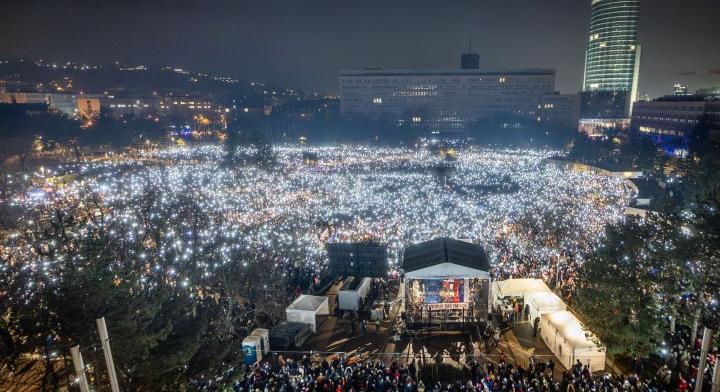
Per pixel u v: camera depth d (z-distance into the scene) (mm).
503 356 24359
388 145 140125
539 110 185875
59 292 15367
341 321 29438
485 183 69750
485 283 27516
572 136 138500
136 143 116750
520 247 37250
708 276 20734
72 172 62219
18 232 29359
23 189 46156
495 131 154125
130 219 29656
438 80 189125
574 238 37562
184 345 17703
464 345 25750
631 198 51031
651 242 23781
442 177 74000
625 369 22781
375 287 34469
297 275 34531
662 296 22297
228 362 20719
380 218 44594
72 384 16141
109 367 12602
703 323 21766
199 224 34062
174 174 57094
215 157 88438
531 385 20141
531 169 79562
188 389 17516
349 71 190625
